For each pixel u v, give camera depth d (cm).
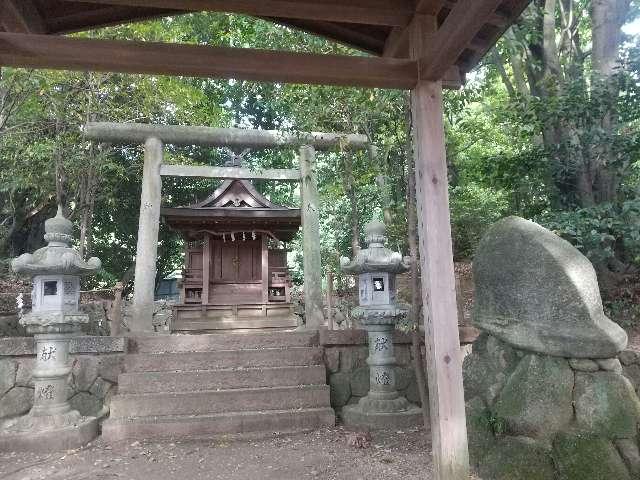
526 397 348
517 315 381
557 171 654
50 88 858
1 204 1205
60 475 390
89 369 563
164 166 829
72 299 515
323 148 830
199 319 1063
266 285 1098
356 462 405
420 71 319
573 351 341
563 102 604
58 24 354
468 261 1078
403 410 532
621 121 615
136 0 301
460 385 300
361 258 551
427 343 312
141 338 611
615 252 642
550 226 548
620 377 339
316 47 623
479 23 247
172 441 482
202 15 1055
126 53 290
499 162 691
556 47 779
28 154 924
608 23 712
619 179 652
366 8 327
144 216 798
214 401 532
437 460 295
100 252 1641
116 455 442
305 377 577
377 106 565
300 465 402
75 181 1058
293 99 657
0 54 277
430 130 316
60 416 484
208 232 1077
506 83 891
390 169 596
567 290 359
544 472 315
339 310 1011
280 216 1040
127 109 984
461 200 1048
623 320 583
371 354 560
